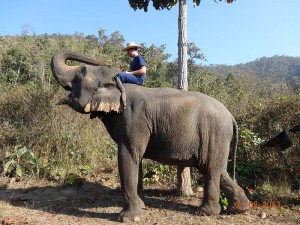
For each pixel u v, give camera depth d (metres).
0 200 6.46
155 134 5.49
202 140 5.43
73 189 7.22
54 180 7.78
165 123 5.45
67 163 8.52
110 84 5.47
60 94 11.80
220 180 5.52
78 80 5.49
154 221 5.32
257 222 5.27
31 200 6.55
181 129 5.42
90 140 9.59
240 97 10.90
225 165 5.54
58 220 5.39
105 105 5.36
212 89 12.98
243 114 9.49
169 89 5.77
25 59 28.50
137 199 5.46
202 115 5.46
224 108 5.69
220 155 5.45
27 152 8.49
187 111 5.46
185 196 6.73
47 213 5.79
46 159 8.72
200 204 6.18
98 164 8.82
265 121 9.34
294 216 5.57
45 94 11.05
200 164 5.49
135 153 5.46
